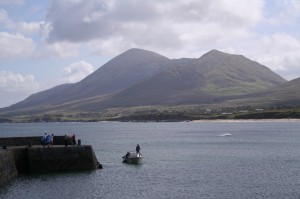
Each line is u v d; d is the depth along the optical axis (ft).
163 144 476.95
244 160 308.60
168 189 197.98
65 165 227.61
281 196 181.68
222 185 207.21
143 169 260.42
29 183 199.93
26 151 221.25
